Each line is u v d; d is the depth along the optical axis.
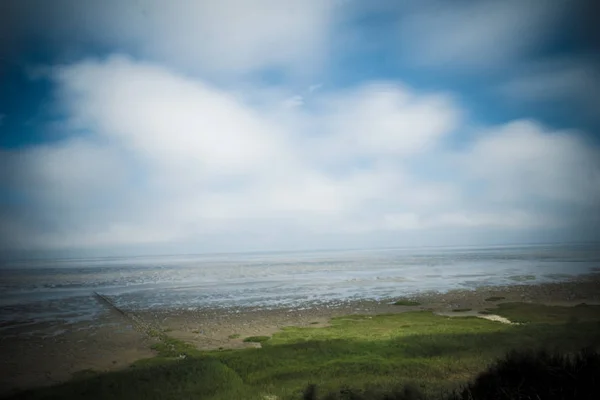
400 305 32.78
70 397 12.06
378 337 19.61
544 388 6.53
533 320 23.72
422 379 11.74
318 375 13.02
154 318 29.80
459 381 11.41
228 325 26.17
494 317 26.11
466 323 23.31
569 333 17.39
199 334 23.48
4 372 16.69
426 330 21.09
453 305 32.00
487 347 15.62
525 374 7.18
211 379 13.05
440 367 13.02
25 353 20.05
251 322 27.00
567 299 33.34
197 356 17.30
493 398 6.88
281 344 19.03
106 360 18.44
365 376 12.49
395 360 14.51
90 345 21.66
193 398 11.35
